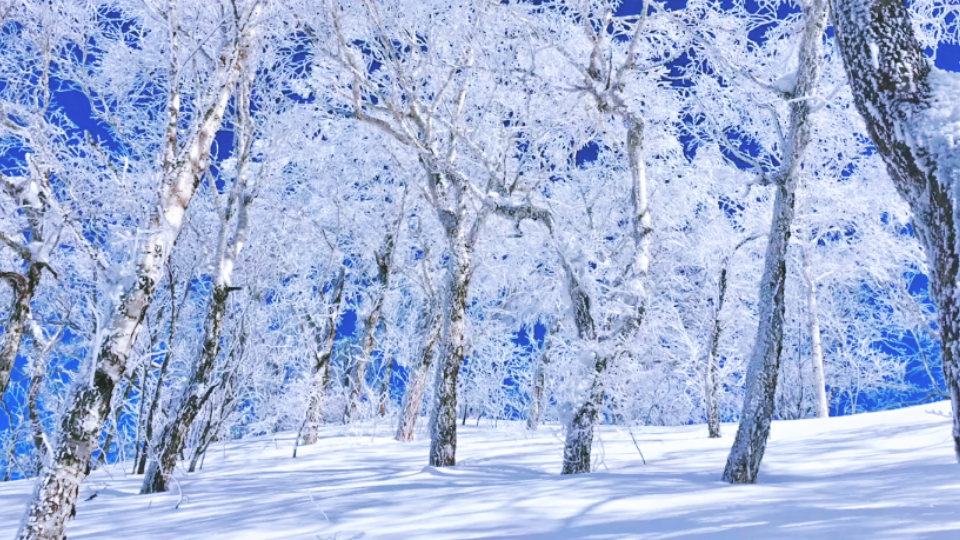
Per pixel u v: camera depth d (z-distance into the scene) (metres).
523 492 6.95
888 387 24.12
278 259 16.39
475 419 26.67
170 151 6.44
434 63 12.16
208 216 15.57
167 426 10.53
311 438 17.16
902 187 3.07
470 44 11.80
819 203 17.27
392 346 22.73
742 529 4.29
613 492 6.56
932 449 8.20
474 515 5.81
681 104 14.50
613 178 15.64
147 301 5.90
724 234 15.85
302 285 19.66
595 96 10.24
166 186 6.24
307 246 19.69
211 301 11.16
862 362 23.91
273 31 10.70
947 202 2.82
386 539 5.07
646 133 14.14
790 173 8.18
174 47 6.65
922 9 11.55
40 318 14.74
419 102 11.78
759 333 7.73
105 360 5.57
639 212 10.40
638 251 10.25
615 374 9.62
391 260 20.78
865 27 3.17
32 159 8.27
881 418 12.81
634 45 10.06
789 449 9.91
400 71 11.00
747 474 7.22
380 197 19.83
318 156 17.52
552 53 11.98
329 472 11.25
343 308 20.56
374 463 12.56
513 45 11.68
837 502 5.27
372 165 18.89
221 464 13.68
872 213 17.34
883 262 18.42
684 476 8.03
